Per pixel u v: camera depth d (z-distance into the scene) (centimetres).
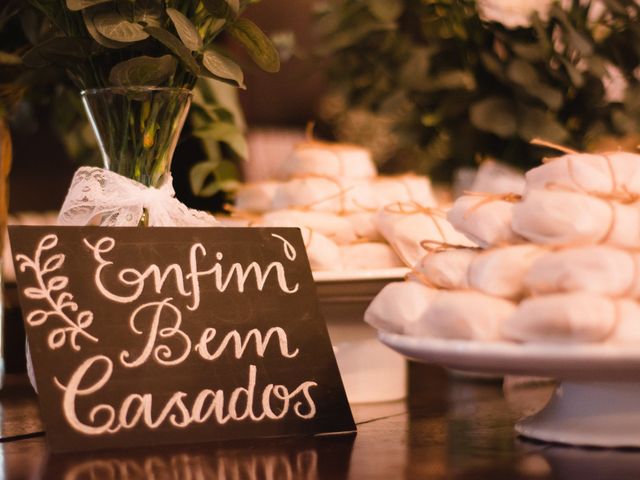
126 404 80
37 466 74
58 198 258
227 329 86
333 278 106
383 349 114
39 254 82
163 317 84
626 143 152
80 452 78
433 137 168
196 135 133
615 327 72
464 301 78
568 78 148
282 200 125
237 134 134
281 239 91
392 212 117
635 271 74
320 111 288
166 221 92
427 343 79
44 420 77
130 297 83
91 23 87
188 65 90
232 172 145
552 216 79
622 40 154
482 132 155
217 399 83
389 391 115
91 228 84
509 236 85
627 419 82
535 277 75
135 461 75
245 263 89
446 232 115
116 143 93
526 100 146
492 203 87
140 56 91
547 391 123
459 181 171
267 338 87
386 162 239
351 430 88
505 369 76
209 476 71
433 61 156
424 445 83
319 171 128
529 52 145
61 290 81
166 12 89
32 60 93
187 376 83
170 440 81
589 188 84
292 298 90
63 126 151
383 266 117
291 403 86
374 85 177
